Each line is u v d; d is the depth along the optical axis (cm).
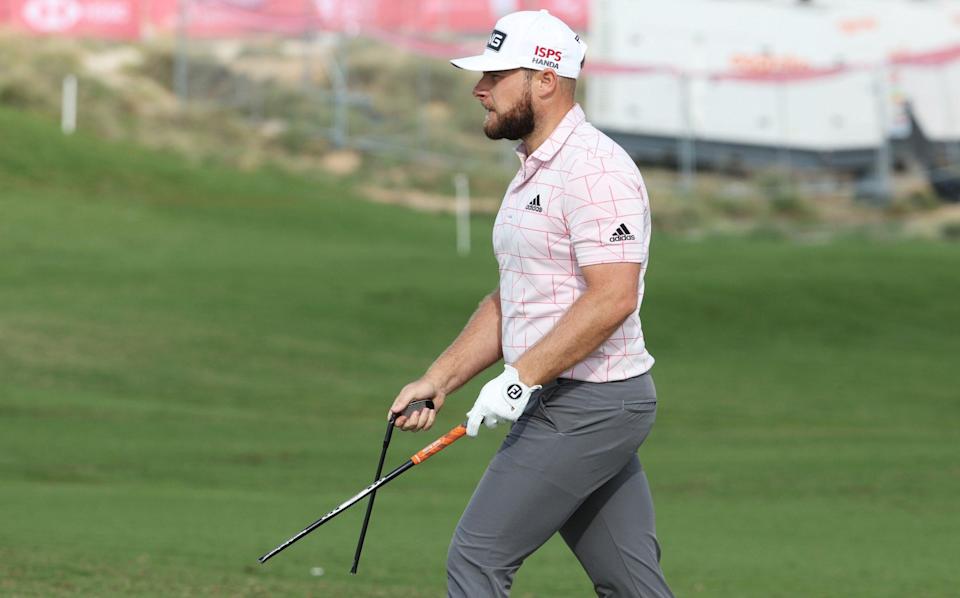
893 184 15488
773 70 14888
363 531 1711
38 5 15938
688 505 4303
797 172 15575
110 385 7081
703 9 15000
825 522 3919
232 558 3066
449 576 1653
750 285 10419
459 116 18762
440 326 9088
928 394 7756
